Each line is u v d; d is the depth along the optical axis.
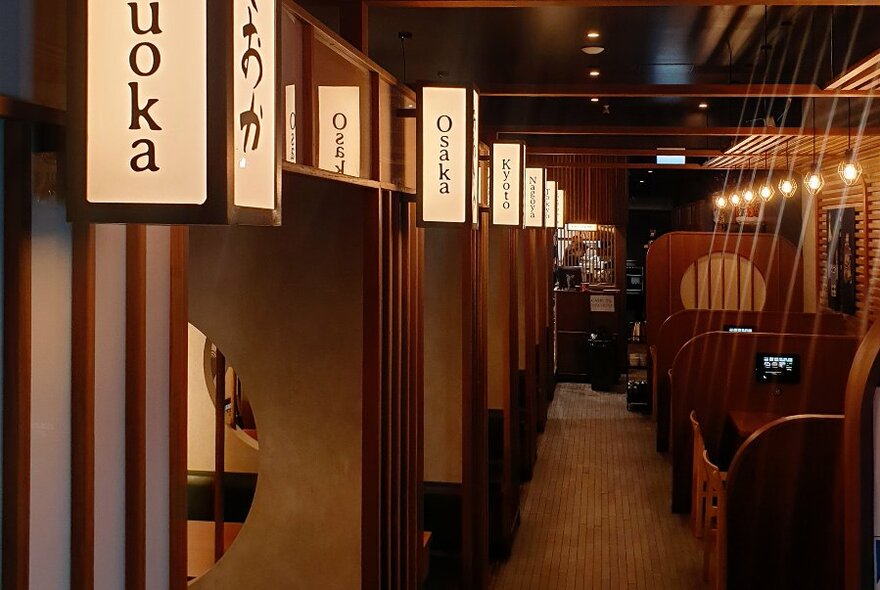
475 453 5.19
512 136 8.29
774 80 7.28
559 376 13.71
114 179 1.45
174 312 1.87
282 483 3.64
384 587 3.57
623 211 13.41
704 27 5.81
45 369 1.51
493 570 5.82
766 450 4.16
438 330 5.73
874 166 8.10
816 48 6.09
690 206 17.30
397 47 6.43
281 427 3.63
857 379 2.62
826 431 4.11
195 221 1.44
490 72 7.21
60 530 1.55
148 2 1.44
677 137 9.78
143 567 1.74
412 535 3.92
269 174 1.69
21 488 1.43
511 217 5.73
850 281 8.75
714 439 6.79
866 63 4.48
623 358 13.75
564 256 14.88
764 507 4.18
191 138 1.44
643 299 20.03
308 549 3.63
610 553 6.13
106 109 1.45
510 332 6.54
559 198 11.45
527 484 7.93
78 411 1.56
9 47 1.37
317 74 2.64
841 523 4.11
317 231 3.57
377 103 3.28
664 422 9.07
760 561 4.18
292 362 3.62
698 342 6.82
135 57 1.44
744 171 12.14
